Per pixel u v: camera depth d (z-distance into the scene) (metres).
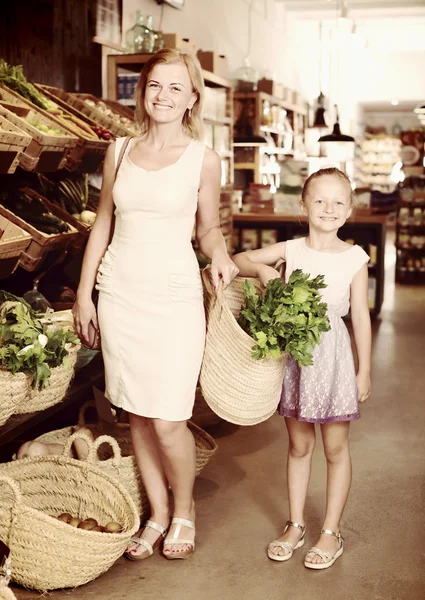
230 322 2.75
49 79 5.79
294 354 2.70
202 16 9.29
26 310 2.95
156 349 2.81
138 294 2.82
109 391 2.95
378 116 24.70
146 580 2.81
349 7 12.77
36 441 3.39
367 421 4.79
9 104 4.25
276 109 11.08
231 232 8.43
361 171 23.06
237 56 10.74
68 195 4.91
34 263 3.91
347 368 2.91
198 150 2.87
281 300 2.70
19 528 2.59
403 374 5.97
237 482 3.76
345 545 3.10
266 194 9.16
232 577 2.84
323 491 3.64
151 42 6.84
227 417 2.86
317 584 2.79
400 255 11.48
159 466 3.07
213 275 2.80
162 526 3.06
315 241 2.99
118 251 2.87
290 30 13.76
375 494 3.63
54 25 5.77
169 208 2.79
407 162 23.16
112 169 2.94
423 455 4.19
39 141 3.90
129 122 5.79
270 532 3.22
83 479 3.00
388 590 2.75
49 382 2.92
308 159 14.09
